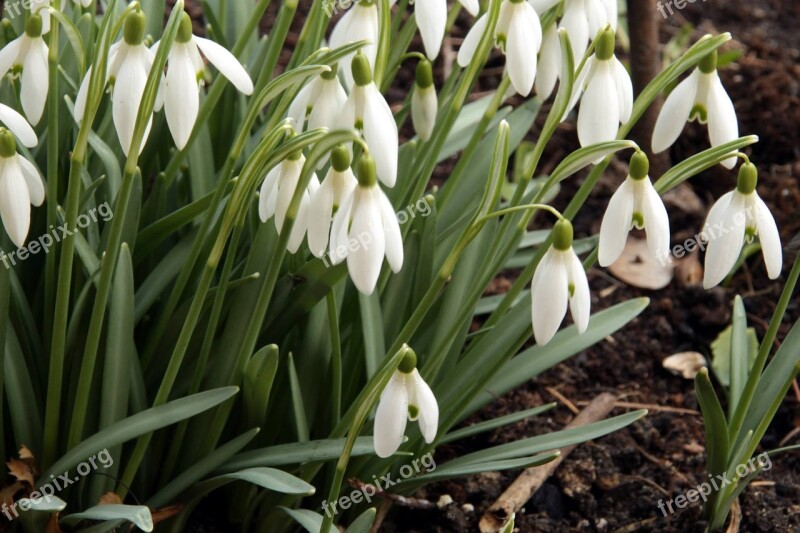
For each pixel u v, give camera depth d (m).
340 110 0.46
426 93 0.50
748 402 0.53
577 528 0.57
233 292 0.53
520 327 0.53
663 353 0.65
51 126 0.48
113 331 0.49
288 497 0.53
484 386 0.51
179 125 0.46
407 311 0.54
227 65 0.46
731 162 0.47
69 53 0.56
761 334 0.65
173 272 0.53
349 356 0.54
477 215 0.46
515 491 0.57
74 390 0.51
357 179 0.44
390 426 0.44
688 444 0.60
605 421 0.52
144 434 0.50
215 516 0.55
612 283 0.67
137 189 0.51
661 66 0.82
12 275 0.51
